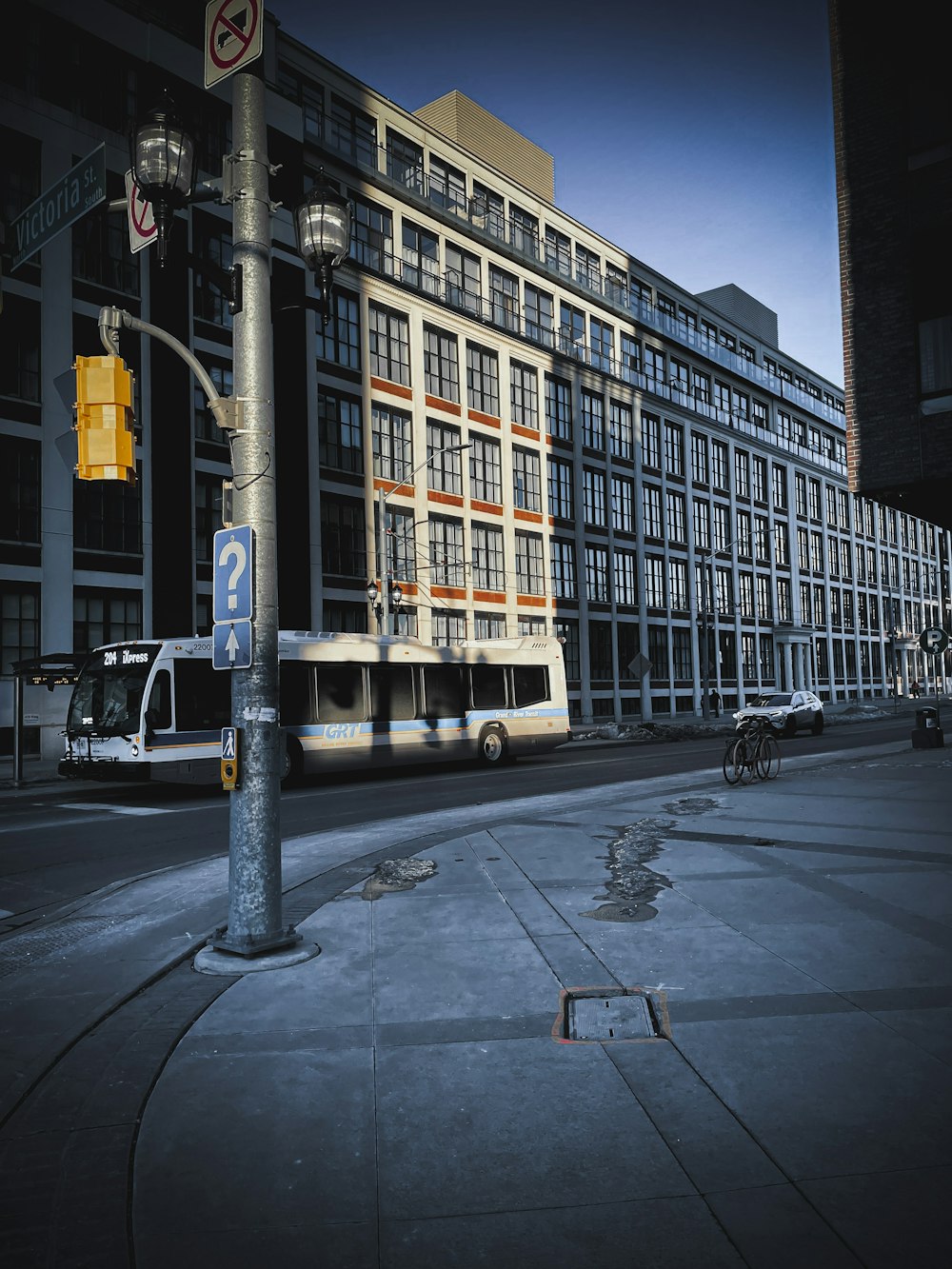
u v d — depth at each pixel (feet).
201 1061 13.84
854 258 59.57
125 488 89.40
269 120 107.45
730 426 197.36
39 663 62.08
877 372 58.44
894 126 58.18
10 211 83.61
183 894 26.35
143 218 21.53
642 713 161.27
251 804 19.39
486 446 136.36
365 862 29.60
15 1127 12.02
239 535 19.49
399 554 120.47
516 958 18.60
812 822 34.45
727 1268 8.66
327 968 18.26
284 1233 9.44
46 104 86.22
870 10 59.36
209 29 21.17
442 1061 13.60
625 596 161.17
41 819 45.32
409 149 129.70
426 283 129.70
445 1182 10.30
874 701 242.58
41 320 84.28
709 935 19.80
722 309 231.50
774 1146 10.84
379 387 119.55
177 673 55.06
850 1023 14.56
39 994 17.53
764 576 205.46
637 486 166.61
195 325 96.12
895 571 266.98
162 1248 9.23
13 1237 9.48
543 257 152.46
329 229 21.76
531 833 34.17
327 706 63.31
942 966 17.28
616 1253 8.95
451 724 71.67
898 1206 9.55
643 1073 12.98
